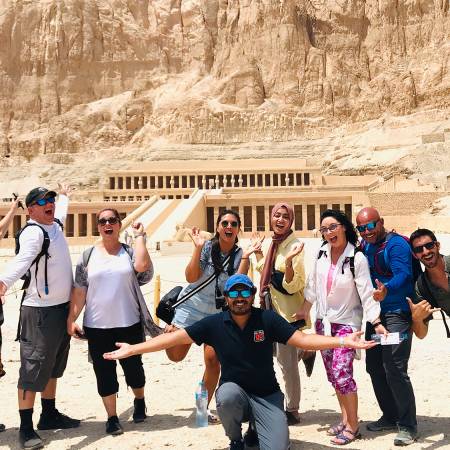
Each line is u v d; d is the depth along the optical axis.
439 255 8.95
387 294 9.11
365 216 9.34
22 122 130.50
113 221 9.91
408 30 132.88
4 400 11.49
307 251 39.81
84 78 134.12
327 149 105.12
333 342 7.91
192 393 11.73
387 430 9.23
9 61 133.50
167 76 134.12
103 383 9.47
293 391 9.73
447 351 14.80
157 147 113.12
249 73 122.06
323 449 8.41
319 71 124.25
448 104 111.75
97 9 138.25
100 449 8.64
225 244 10.01
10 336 18.56
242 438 8.60
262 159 97.00
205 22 135.25
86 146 122.06
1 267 40.94
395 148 93.06
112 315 9.66
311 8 136.38
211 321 8.34
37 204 9.53
